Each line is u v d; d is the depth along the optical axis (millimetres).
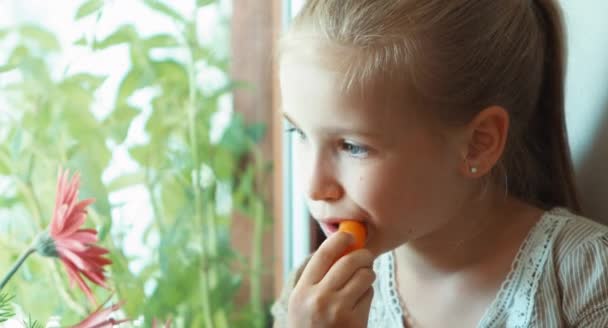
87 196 1149
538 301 968
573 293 962
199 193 1312
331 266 915
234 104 1426
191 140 1310
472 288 1002
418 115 910
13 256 1085
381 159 903
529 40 988
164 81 1276
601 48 1063
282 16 1301
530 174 1048
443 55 915
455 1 933
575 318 961
